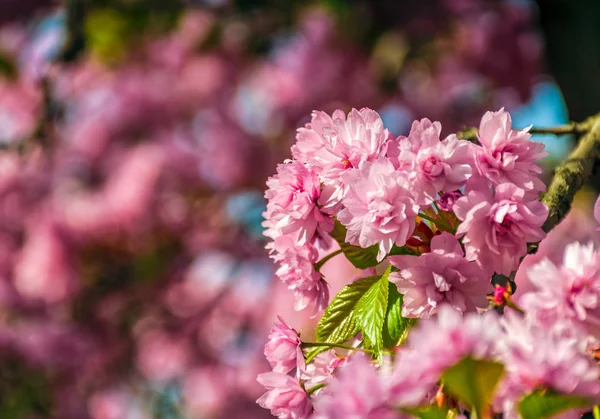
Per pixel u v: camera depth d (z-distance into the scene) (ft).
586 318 4.14
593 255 4.21
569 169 6.75
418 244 5.33
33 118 27.50
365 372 3.50
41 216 29.53
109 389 29.76
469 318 3.44
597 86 11.97
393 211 4.93
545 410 3.58
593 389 3.56
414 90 28.68
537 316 4.15
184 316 31.53
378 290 5.20
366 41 26.32
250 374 31.24
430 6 25.57
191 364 31.53
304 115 29.60
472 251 4.86
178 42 29.58
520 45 27.14
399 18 25.49
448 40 26.84
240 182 31.48
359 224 5.00
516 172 4.99
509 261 4.90
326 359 5.34
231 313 31.63
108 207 29.53
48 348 28.25
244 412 31.04
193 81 30.94
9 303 28.84
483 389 3.55
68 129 30.94
